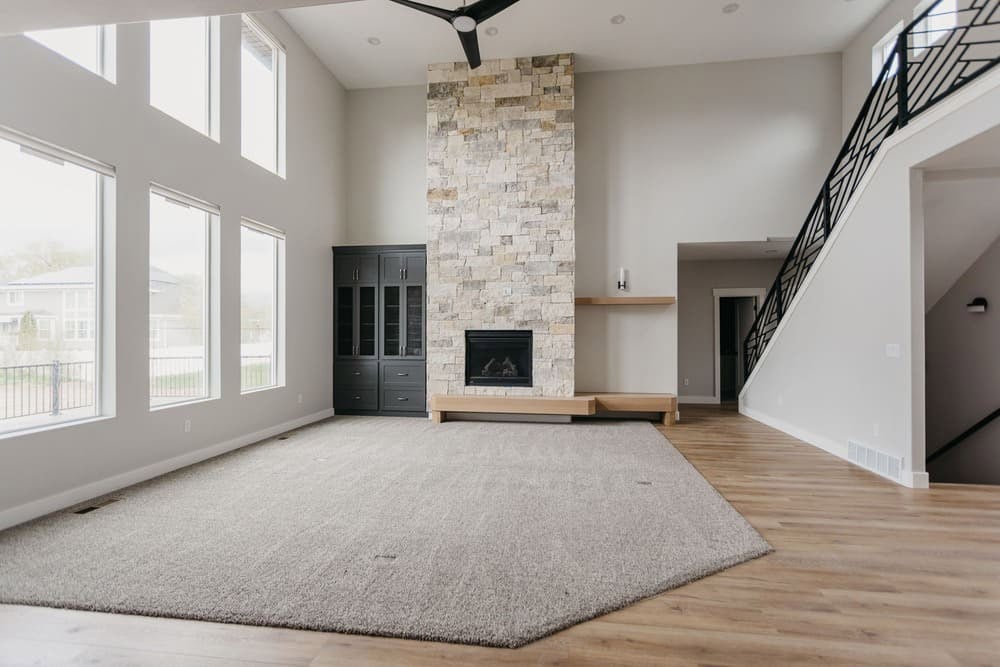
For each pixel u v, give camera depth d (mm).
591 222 6605
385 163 7016
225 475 3684
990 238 4230
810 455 4395
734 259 7996
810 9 5367
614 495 3225
